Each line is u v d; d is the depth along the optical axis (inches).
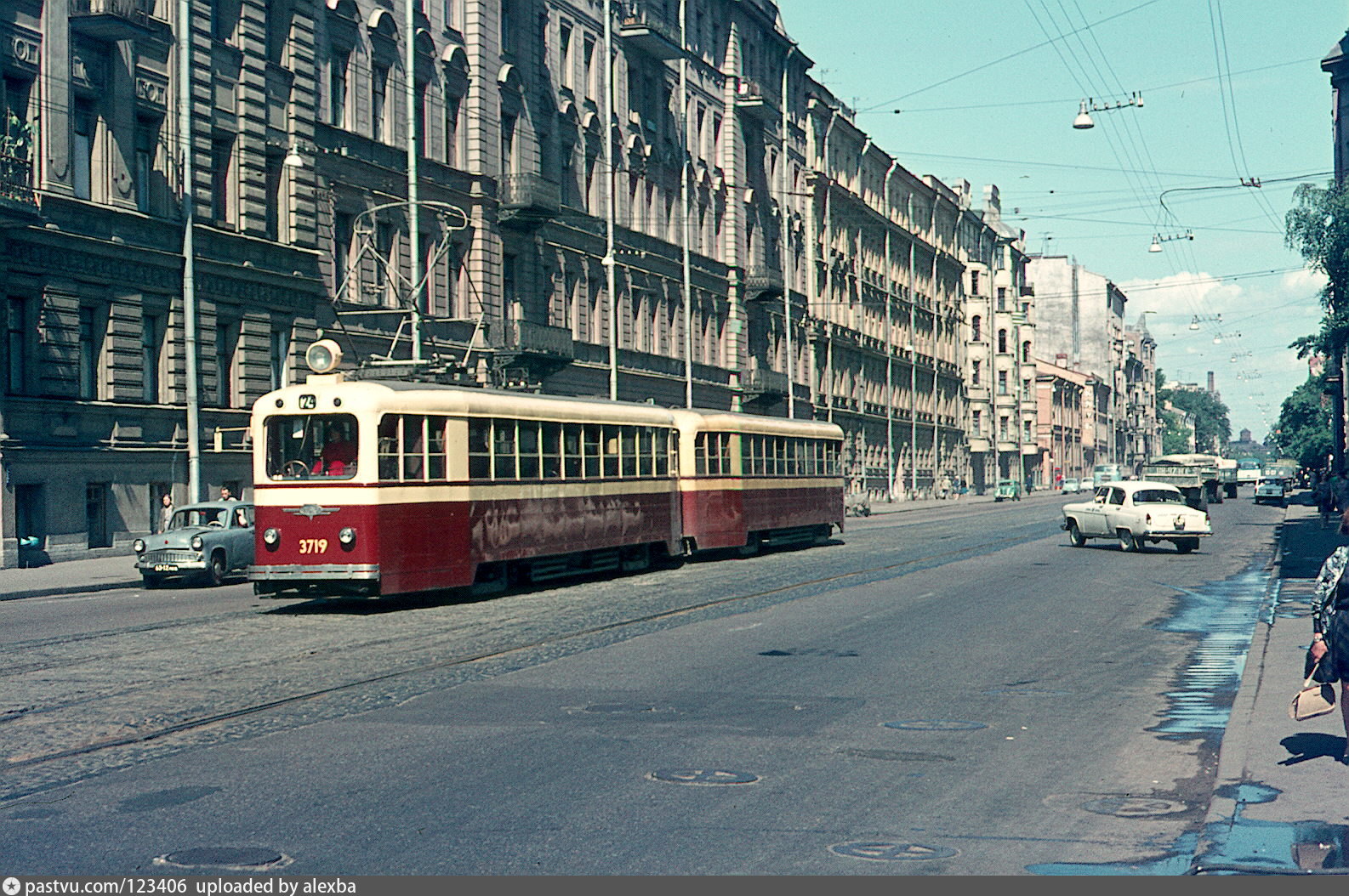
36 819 304.7
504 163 1806.1
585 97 2014.0
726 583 976.3
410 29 1487.5
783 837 287.9
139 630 698.2
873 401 3383.4
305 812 309.1
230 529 1074.7
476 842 283.3
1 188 1097.4
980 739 400.2
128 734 406.3
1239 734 382.9
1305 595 858.8
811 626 700.0
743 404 2546.8
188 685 504.1
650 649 606.9
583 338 1999.3
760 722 427.2
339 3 1515.7
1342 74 2581.2
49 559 1189.1
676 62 2288.4
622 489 1050.7
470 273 1724.9
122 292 1272.1
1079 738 402.3
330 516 779.4
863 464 3282.5
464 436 845.8
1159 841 286.0
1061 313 6333.7
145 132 1323.8
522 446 912.3
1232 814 295.3
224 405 1396.4
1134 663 567.2
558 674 531.2
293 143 1454.2
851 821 301.9
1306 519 2158.0
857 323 3255.4
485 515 861.8
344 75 1544.0
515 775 347.6
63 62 1202.6
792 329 2807.6
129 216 1272.1
